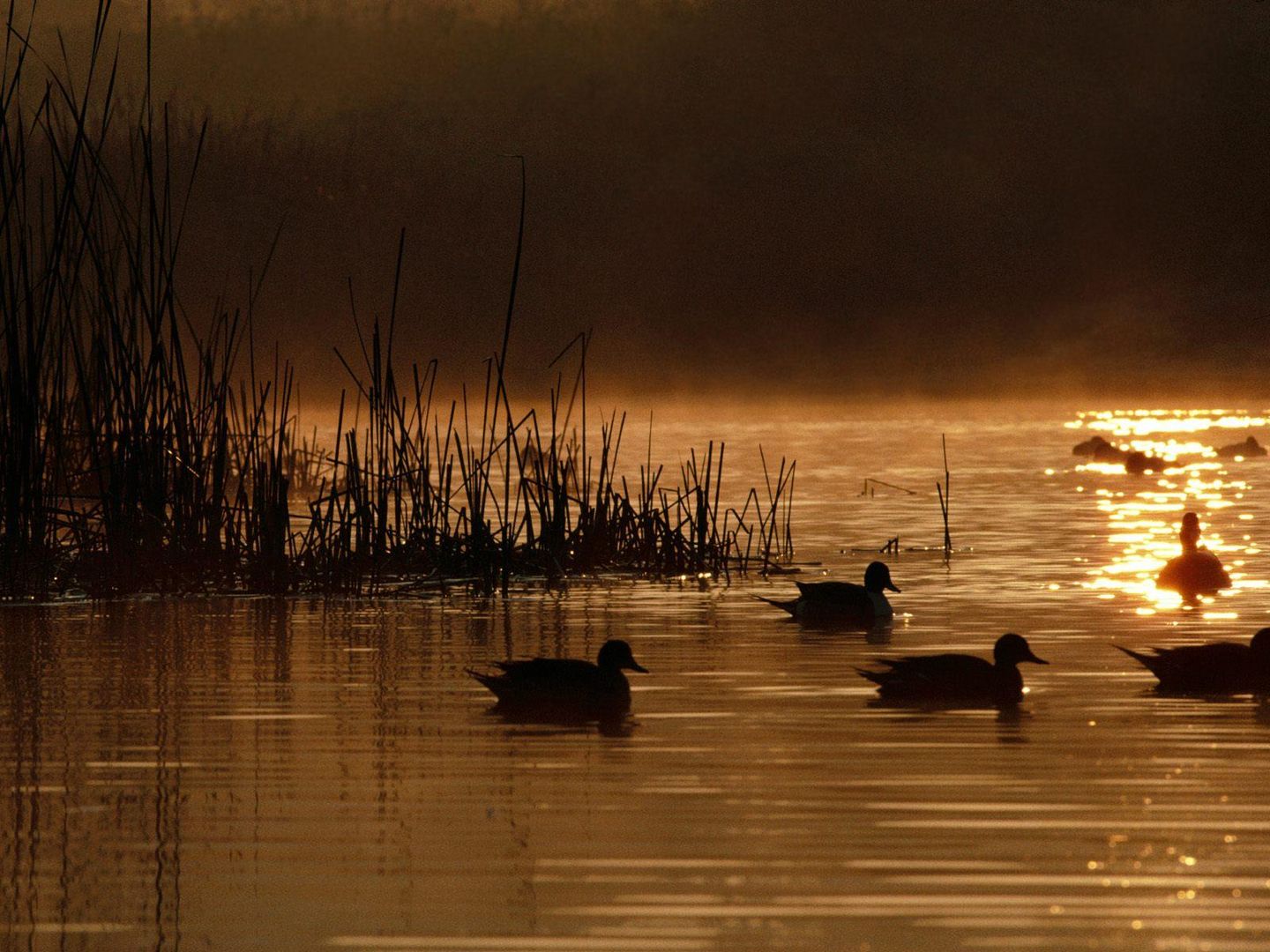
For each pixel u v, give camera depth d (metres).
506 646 66.38
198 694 57.25
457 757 48.16
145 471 80.62
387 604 78.06
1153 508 117.94
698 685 58.12
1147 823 41.12
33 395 78.12
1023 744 49.06
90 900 36.72
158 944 34.38
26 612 75.12
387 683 58.94
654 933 34.44
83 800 44.06
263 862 39.06
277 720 53.09
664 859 38.84
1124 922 34.84
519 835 40.72
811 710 54.06
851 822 41.41
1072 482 137.88
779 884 37.09
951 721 52.28
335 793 44.50
